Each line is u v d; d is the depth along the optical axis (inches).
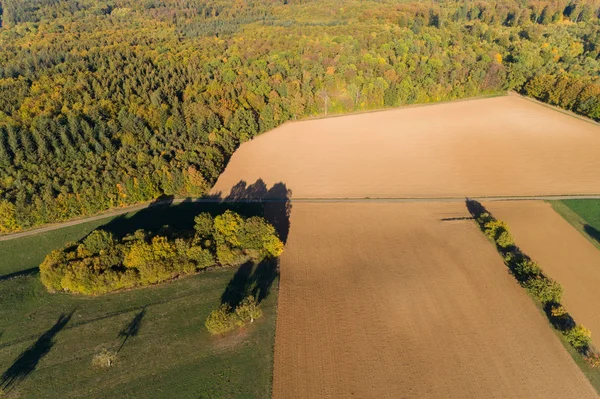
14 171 3624.5
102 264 2721.5
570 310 2630.4
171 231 3125.0
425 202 3804.1
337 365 2290.8
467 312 2605.8
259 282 2856.8
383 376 2229.3
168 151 4082.2
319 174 4286.4
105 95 4662.9
